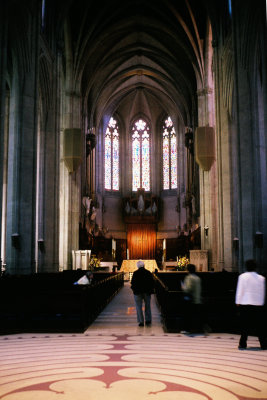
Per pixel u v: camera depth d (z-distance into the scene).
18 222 18.81
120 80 45.62
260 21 15.42
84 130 37.94
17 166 19.11
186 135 38.62
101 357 7.48
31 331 10.70
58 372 6.41
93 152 44.94
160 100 49.22
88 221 39.44
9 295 10.98
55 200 23.97
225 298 10.54
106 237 47.91
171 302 10.59
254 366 6.79
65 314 10.75
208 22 30.00
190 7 30.72
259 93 19.83
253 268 8.54
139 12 35.09
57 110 24.73
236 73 19.62
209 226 30.62
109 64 40.53
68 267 30.22
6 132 23.48
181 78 41.56
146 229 49.44
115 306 16.59
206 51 31.70
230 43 22.72
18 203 18.91
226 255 23.89
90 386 5.64
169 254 46.88
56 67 25.05
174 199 49.44
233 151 24.28
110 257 42.38
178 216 48.56
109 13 33.44
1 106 15.31
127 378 6.05
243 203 18.98
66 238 30.42
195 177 37.34
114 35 36.97
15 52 19.19
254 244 18.39
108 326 11.54
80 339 9.48
